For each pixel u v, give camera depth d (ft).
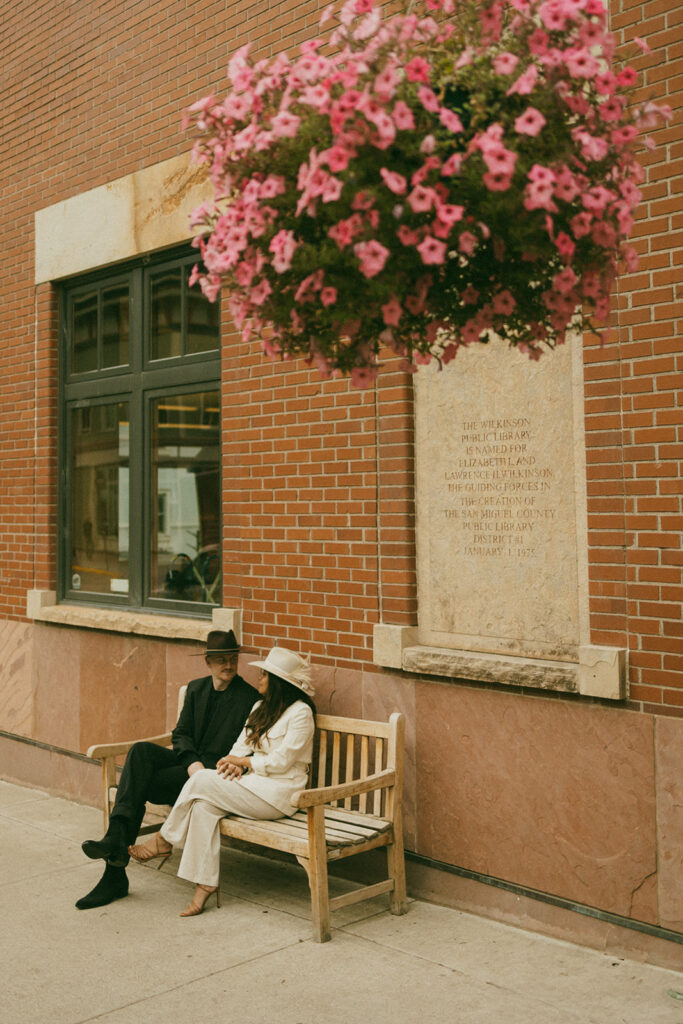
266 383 19.16
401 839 15.53
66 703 24.17
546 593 14.85
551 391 14.78
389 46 7.71
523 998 12.37
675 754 12.96
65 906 16.08
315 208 7.38
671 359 13.14
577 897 14.06
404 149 7.45
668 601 13.12
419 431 16.56
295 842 14.57
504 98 7.80
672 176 13.08
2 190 27.12
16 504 26.43
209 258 8.49
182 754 17.31
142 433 22.91
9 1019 12.06
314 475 18.17
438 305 8.30
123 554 23.62
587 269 8.00
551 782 14.37
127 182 22.70
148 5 22.25
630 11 13.48
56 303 25.49
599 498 13.87
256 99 8.11
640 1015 11.84
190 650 20.77
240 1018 11.99
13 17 26.66
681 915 12.89
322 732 16.96
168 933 14.83
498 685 15.05
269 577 19.07
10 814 22.50
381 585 16.98
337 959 13.73
